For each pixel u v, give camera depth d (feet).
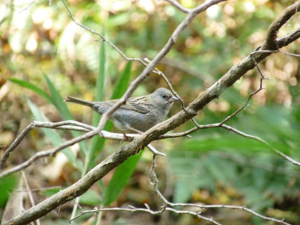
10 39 40.88
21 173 25.95
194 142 16.01
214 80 43.04
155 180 22.40
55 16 42.11
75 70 44.80
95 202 26.45
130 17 44.98
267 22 43.34
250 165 35.76
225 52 44.83
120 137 22.97
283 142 14.79
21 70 42.27
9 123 39.70
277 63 39.75
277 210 35.14
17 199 25.36
